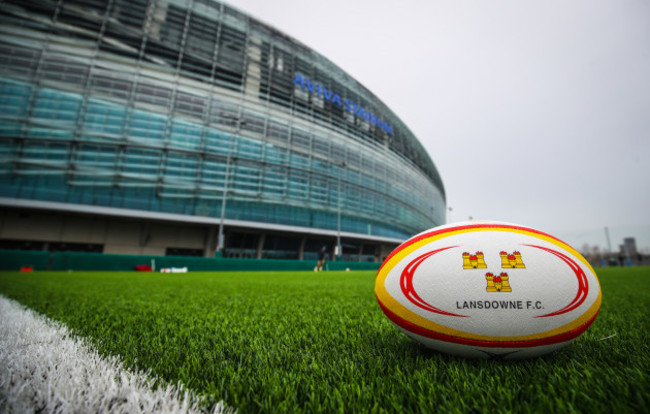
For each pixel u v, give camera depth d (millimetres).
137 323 2572
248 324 2570
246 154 31625
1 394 1178
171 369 1429
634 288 6176
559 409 1000
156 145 27078
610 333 2131
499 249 1537
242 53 34219
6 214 24656
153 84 28344
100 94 25922
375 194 43781
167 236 29984
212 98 31000
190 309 3439
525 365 1476
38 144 23656
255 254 34344
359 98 46375
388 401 1110
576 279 1508
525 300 1435
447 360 1582
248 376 1333
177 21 31000
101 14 27219
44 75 24531
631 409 982
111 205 25109
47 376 1361
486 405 1071
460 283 1505
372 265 29922
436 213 66000
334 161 38875
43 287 5922
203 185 28688
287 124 35469
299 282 8648
